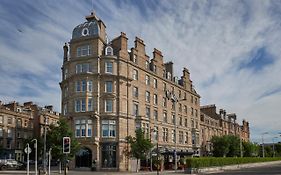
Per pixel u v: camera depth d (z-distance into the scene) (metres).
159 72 70.06
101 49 58.25
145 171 53.47
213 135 93.56
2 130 77.12
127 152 55.97
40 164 69.31
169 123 70.75
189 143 78.56
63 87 60.66
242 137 125.75
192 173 46.59
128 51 61.22
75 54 58.31
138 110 61.12
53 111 94.81
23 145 77.88
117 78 57.50
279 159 107.94
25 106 88.25
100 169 54.00
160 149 62.59
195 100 84.81
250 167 69.06
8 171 49.91
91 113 54.66
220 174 42.12
